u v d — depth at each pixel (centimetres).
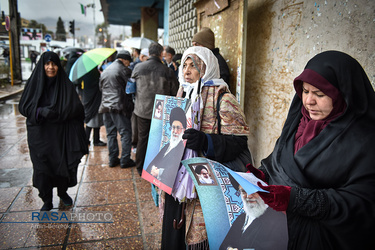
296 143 118
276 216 110
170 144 171
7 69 1457
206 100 175
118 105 391
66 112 267
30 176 380
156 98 182
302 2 226
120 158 433
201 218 167
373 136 95
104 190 343
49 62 261
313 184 105
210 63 178
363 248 96
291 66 244
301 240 105
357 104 99
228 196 125
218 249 119
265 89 293
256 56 311
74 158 281
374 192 91
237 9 288
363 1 167
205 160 141
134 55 609
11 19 1436
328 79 101
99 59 430
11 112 848
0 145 518
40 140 266
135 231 262
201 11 397
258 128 313
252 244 112
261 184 106
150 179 175
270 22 278
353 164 95
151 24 1309
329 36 197
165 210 180
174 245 176
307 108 110
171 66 505
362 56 169
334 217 96
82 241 246
